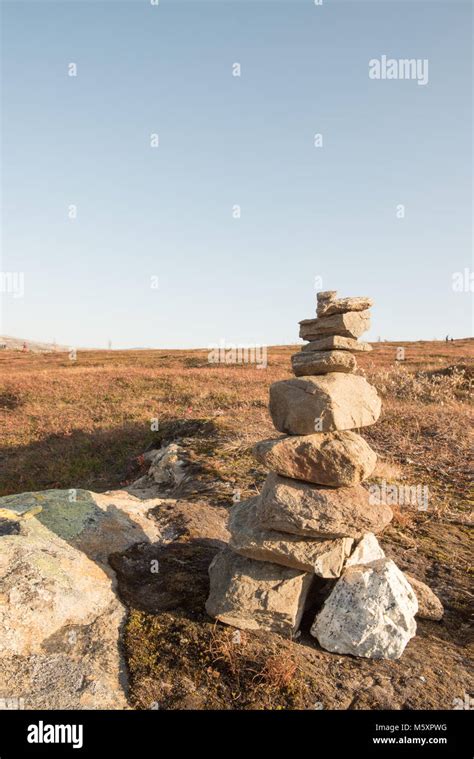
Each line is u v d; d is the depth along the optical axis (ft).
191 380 78.13
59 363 140.56
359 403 17.39
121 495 28.58
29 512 21.07
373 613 15.79
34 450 49.88
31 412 62.23
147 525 23.66
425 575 20.31
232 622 16.43
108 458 46.88
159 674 14.64
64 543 19.54
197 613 17.04
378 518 16.39
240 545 17.22
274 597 16.49
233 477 32.09
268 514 16.93
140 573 19.49
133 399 67.10
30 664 14.28
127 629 16.24
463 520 25.17
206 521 24.97
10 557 16.85
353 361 17.16
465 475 30.96
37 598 15.71
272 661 14.62
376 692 14.33
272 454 17.03
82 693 13.67
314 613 17.33
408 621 16.02
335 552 16.92
